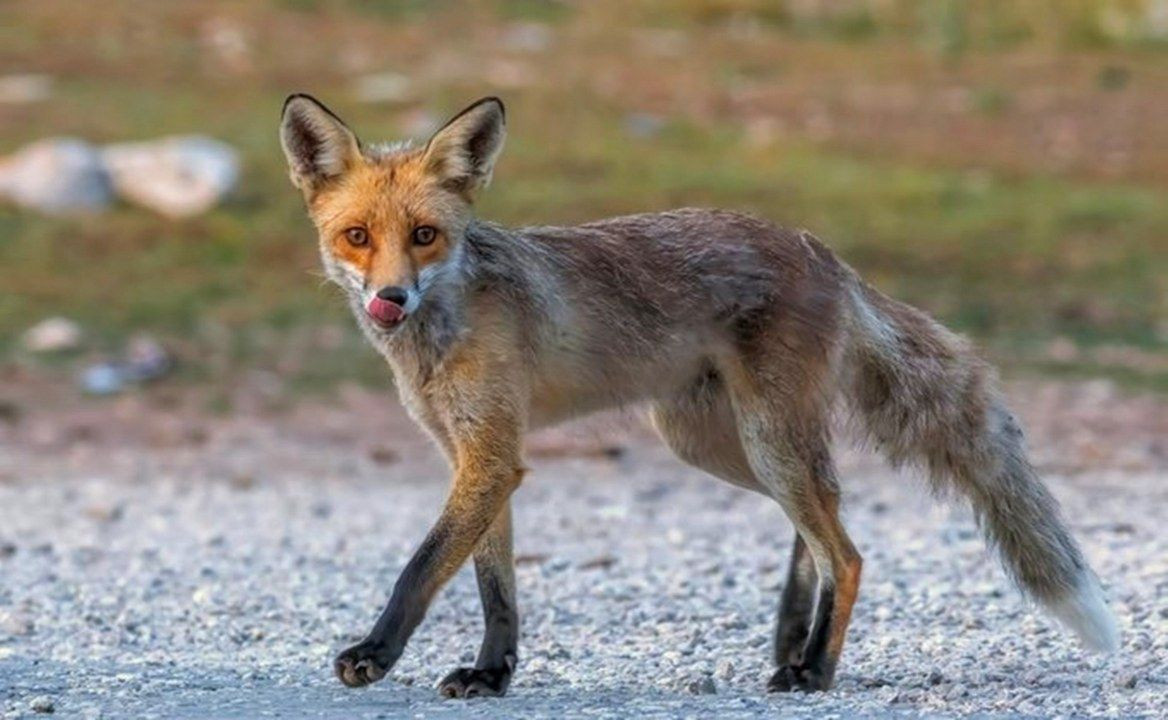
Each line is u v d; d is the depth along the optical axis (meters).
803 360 13.01
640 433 25.25
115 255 30.12
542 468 23.42
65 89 37.09
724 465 13.73
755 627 15.27
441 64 40.28
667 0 46.09
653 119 37.28
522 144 34.78
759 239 13.25
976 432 13.41
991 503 13.46
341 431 25.25
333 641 14.93
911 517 20.34
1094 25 45.06
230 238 30.66
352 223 12.34
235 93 37.38
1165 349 28.39
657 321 13.12
